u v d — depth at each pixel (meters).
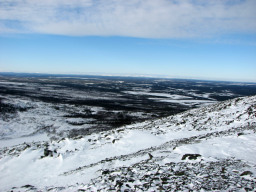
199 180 7.84
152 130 22.70
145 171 9.91
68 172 13.63
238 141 13.77
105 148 18.31
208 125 21.64
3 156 18.98
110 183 8.92
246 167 9.05
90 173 12.16
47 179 12.95
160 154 13.38
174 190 7.19
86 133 34.44
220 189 6.86
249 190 6.68
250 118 20.42
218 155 11.41
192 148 13.15
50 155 17.70
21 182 13.19
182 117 27.52
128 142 19.11
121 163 13.12
